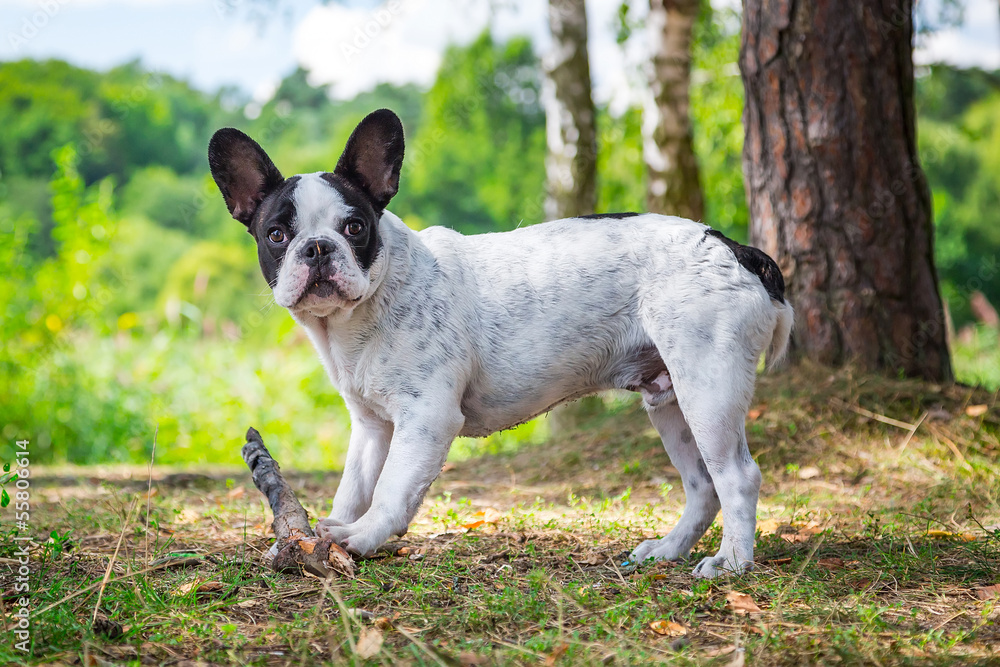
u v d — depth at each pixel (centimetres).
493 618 301
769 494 529
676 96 930
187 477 677
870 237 627
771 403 618
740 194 1254
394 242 383
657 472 590
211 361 1164
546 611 308
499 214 2989
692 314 375
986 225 2531
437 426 371
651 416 414
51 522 468
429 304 379
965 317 1889
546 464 650
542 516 490
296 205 365
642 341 389
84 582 324
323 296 350
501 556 390
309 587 335
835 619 302
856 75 621
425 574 346
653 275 385
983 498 493
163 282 2173
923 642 277
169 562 367
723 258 383
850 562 378
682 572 366
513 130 3127
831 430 591
